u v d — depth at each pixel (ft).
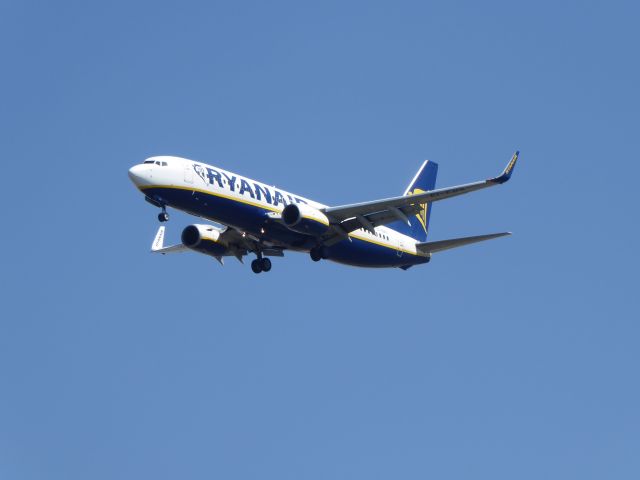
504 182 493.77
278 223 526.57
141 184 492.13
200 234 556.51
